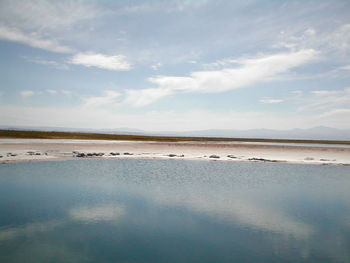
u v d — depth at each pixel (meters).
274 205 16.66
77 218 13.70
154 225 12.99
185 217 14.20
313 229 12.84
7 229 12.12
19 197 17.30
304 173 29.27
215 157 43.62
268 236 11.92
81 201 16.70
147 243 10.92
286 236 11.98
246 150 57.94
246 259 9.67
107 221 13.36
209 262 9.31
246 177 26.22
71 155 40.44
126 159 39.06
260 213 15.08
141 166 32.28
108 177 24.58
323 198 18.45
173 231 12.27
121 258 9.52
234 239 11.55
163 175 26.31
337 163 38.00
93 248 10.30
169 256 9.77
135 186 21.14
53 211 14.70
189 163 36.25
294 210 15.74
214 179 24.84
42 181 22.09
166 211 15.16
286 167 33.78
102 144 62.75
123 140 86.12
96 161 35.69
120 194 18.56
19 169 27.44
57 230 12.11
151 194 18.75
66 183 21.58
